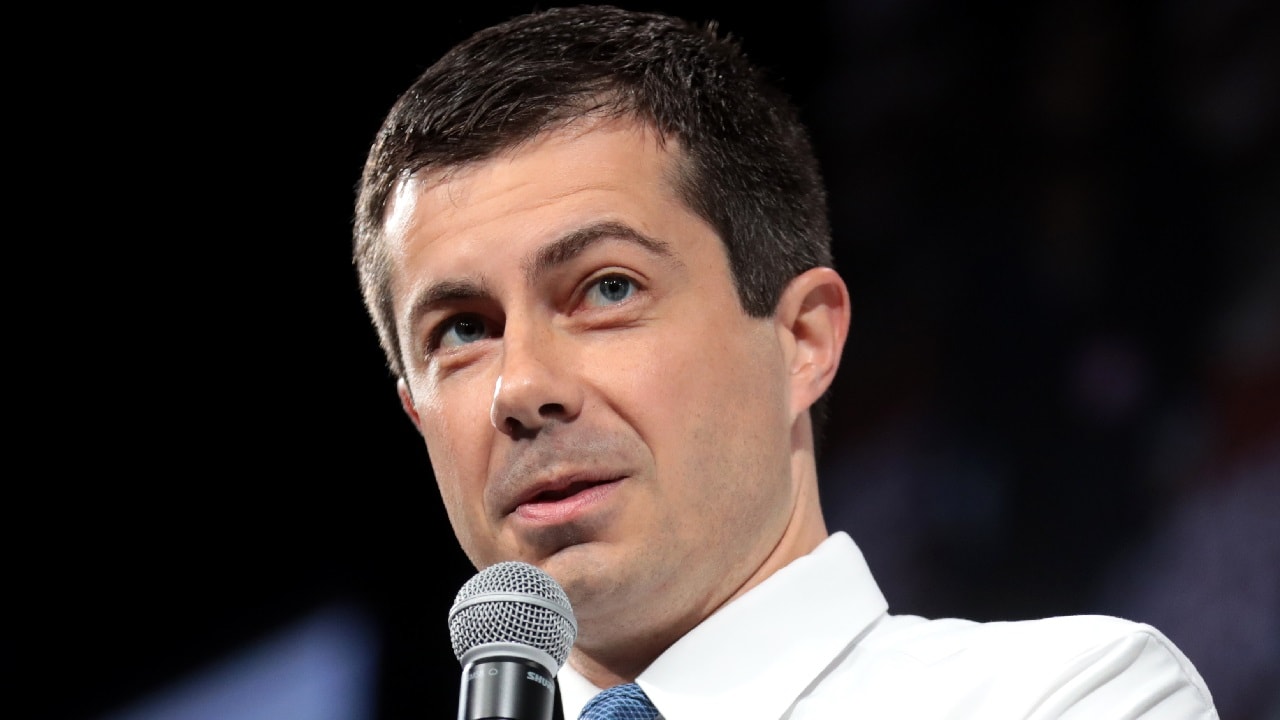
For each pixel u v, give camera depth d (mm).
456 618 5070
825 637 6379
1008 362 12234
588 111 6484
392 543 13367
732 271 6578
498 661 4934
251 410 13602
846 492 12477
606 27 6945
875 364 12688
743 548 6379
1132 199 12031
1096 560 11484
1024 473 11914
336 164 13664
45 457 13367
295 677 13133
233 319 13688
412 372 6613
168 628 13219
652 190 6422
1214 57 11891
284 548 13383
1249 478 11031
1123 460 11562
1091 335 11938
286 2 13609
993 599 11734
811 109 13445
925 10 13188
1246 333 11328
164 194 13750
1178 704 5992
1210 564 11000
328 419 13602
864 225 13031
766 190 6965
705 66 7008
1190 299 11633
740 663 6281
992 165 12680
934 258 12719
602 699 6219
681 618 6387
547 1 13070
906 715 6023
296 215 13742
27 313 13500
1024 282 12312
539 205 6270
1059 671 5875
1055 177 12383
